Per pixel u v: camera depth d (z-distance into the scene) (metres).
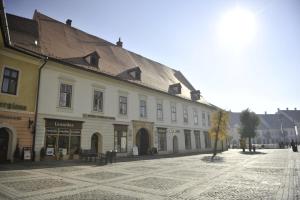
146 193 7.79
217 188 8.55
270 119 92.62
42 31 21.75
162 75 36.41
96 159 18.98
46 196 7.29
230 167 14.98
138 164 16.80
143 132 28.39
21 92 16.88
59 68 19.52
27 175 11.07
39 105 17.80
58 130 18.70
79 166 15.03
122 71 26.53
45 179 10.12
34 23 21.81
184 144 34.25
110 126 23.02
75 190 8.16
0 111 15.66
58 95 19.14
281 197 7.14
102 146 21.88
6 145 16.17
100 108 22.52
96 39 29.05
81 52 23.69
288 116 91.44
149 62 36.72
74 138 19.73
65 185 8.98
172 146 31.44
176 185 9.12
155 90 29.05
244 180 10.17
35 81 17.83
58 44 21.91
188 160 20.30
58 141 18.59
